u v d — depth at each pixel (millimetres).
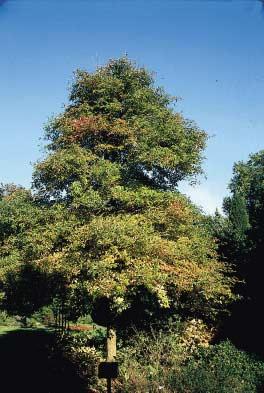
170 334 13305
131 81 15984
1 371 14211
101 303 14219
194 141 15961
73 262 12594
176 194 15734
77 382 12586
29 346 19297
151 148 14984
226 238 18531
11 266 14531
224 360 11500
